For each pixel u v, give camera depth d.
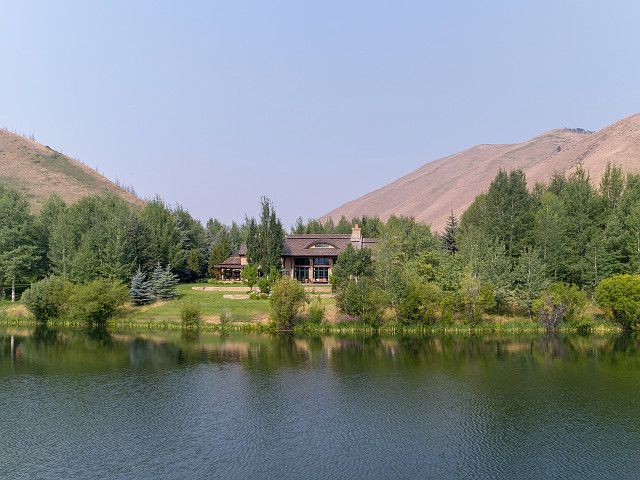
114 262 95.38
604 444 34.62
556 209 103.12
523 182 103.94
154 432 36.62
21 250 95.75
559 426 38.06
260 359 59.50
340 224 170.88
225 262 118.69
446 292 81.00
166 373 52.94
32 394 45.59
